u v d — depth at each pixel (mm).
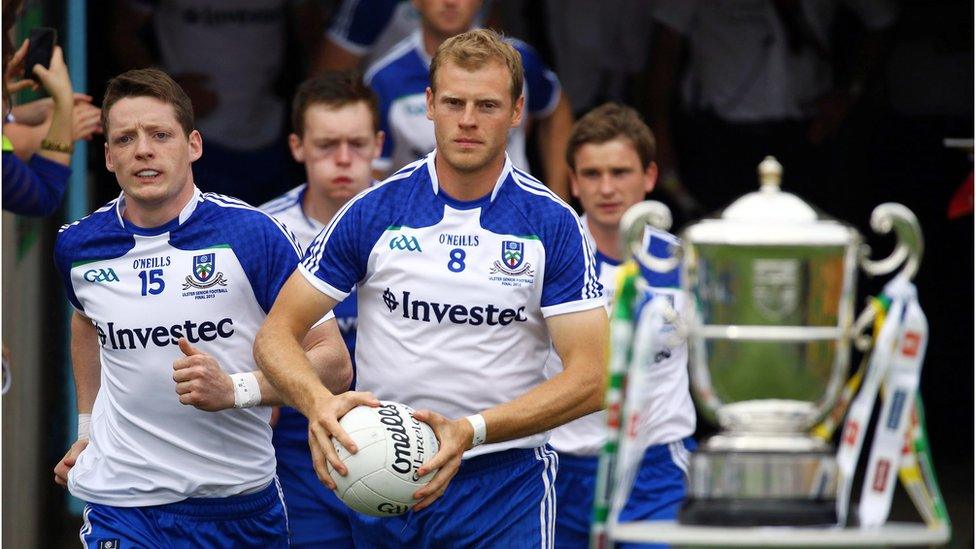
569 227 14375
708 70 27375
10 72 17453
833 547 8953
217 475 15094
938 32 27578
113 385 15125
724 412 9633
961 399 27672
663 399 17125
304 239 18625
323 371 14672
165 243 14883
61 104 17391
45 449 23719
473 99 13664
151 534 15117
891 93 27797
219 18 26422
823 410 9555
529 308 14414
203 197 15102
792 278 9297
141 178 14539
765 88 27344
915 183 27875
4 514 19469
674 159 27688
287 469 17781
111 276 14945
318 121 18250
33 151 17875
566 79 28172
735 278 9352
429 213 14320
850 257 9328
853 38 27625
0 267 18688
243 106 26719
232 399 14273
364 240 14328
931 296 27906
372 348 14648
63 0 23859
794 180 27797
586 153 17844
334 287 14359
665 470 17234
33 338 22266
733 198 27734
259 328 15195
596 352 14266
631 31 27828
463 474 14867
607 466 9414
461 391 14391
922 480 9820
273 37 26672
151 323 14852
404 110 22734
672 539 9008
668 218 9547
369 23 25078
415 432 13312
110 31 26094
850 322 9391
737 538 8930
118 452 15109
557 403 13922
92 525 15188
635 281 9555
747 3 27141
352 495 13195
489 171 14219
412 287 14281
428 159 14578
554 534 16891
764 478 9312
